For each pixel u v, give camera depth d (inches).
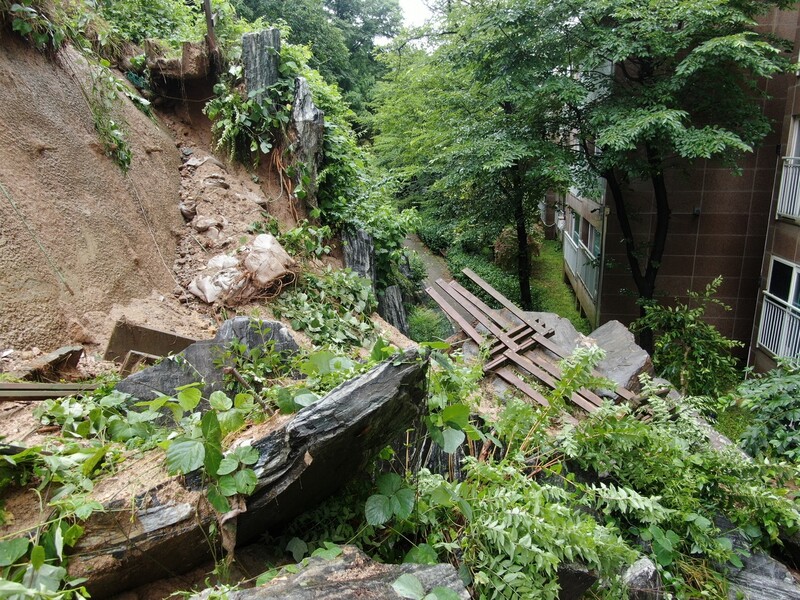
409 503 74.5
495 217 442.6
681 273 409.7
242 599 54.5
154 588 62.9
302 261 193.0
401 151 504.4
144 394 95.7
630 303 420.5
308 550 73.5
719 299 409.4
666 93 322.7
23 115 133.9
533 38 336.2
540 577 77.4
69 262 127.3
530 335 200.5
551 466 115.8
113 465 67.5
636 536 121.8
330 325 170.1
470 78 398.0
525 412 121.8
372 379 67.9
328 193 231.9
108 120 165.0
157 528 59.7
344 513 79.1
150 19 235.3
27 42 145.8
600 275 419.8
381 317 228.8
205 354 102.9
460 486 85.7
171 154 202.4
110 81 175.6
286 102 213.6
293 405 76.8
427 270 567.8
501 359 184.1
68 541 55.2
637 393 186.5
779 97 366.3
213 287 160.4
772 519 128.4
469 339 205.9
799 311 314.5
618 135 299.3
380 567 63.7
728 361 311.1
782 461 144.4
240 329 109.0
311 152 213.8
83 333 119.0
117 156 163.9
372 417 66.3
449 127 413.4
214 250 179.0
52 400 89.7
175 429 83.0
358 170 270.5
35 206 125.1
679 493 126.0
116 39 208.5
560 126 387.5
